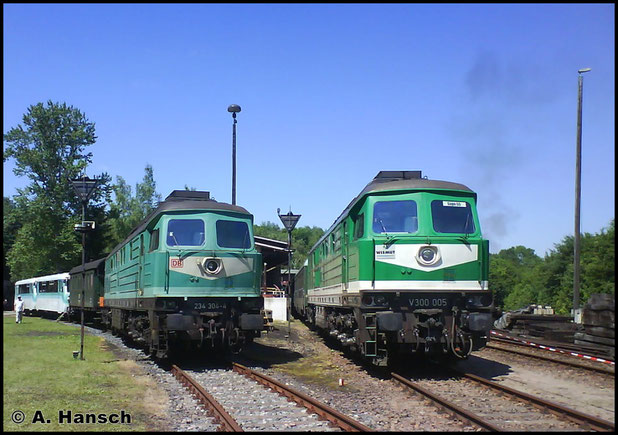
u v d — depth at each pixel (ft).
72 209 173.78
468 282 41.70
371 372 44.96
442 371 44.34
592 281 158.30
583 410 32.12
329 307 62.23
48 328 89.20
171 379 42.39
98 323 102.94
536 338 70.33
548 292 205.57
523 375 43.93
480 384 37.99
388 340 42.52
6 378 39.70
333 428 27.37
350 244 47.06
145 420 29.37
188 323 47.11
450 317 41.55
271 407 32.14
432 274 41.45
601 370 42.70
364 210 44.32
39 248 168.04
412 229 42.52
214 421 29.04
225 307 49.73
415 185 43.37
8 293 199.21
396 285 41.45
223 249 50.06
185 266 48.65
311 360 53.62
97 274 100.68
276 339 73.20
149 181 230.89
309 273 82.07
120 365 48.14
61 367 45.09
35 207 165.37
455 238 42.01
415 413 30.68
